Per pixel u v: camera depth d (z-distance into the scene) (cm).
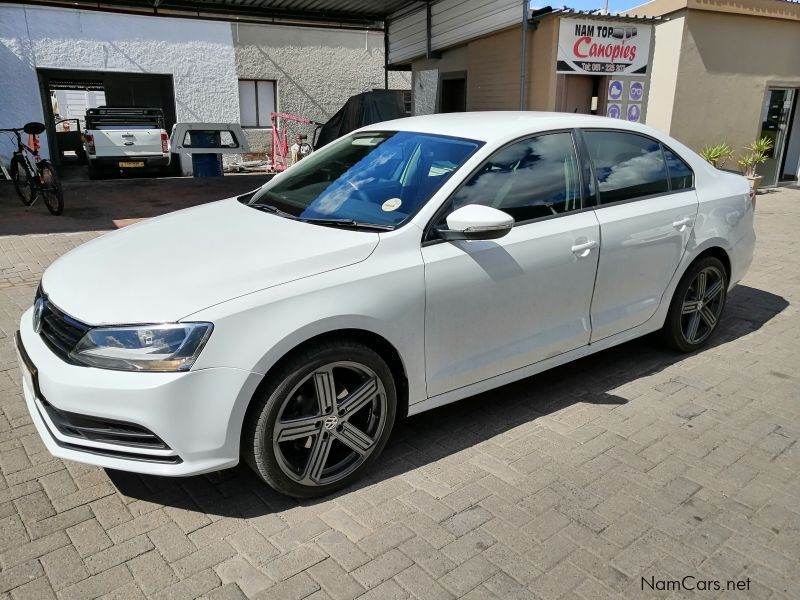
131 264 305
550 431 370
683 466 335
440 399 340
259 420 279
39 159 1034
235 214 372
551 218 368
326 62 1942
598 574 260
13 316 536
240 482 320
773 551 274
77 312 278
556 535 282
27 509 296
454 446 354
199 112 1812
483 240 316
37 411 300
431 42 1227
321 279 289
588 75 989
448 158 351
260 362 271
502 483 319
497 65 1070
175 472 271
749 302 603
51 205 989
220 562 264
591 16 940
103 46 1650
